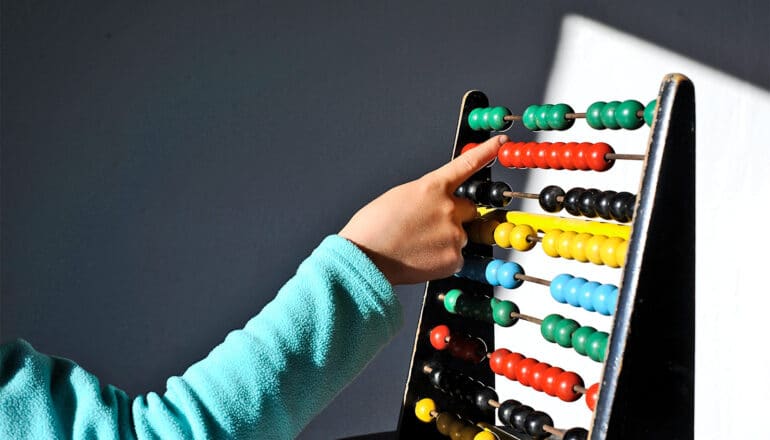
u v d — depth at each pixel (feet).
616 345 2.38
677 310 2.43
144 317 4.78
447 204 2.82
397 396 5.22
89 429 2.27
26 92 4.48
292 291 2.52
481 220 3.35
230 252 4.87
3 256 4.53
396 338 5.17
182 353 4.88
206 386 2.36
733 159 5.47
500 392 5.20
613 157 3.01
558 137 5.18
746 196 5.51
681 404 2.47
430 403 3.43
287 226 4.94
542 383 3.05
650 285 2.39
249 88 4.78
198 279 4.84
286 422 2.44
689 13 5.30
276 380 2.39
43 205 4.57
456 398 3.46
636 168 5.22
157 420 2.30
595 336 2.89
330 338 2.48
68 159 4.58
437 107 5.08
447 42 5.03
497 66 5.10
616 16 5.21
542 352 5.24
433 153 5.13
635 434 2.41
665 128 2.36
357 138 4.98
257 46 4.76
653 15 5.25
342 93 4.92
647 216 2.37
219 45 4.71
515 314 3.26
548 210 3.17
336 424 5.11
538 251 5.20
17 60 4.45
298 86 4.85
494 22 5.07
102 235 4.66
